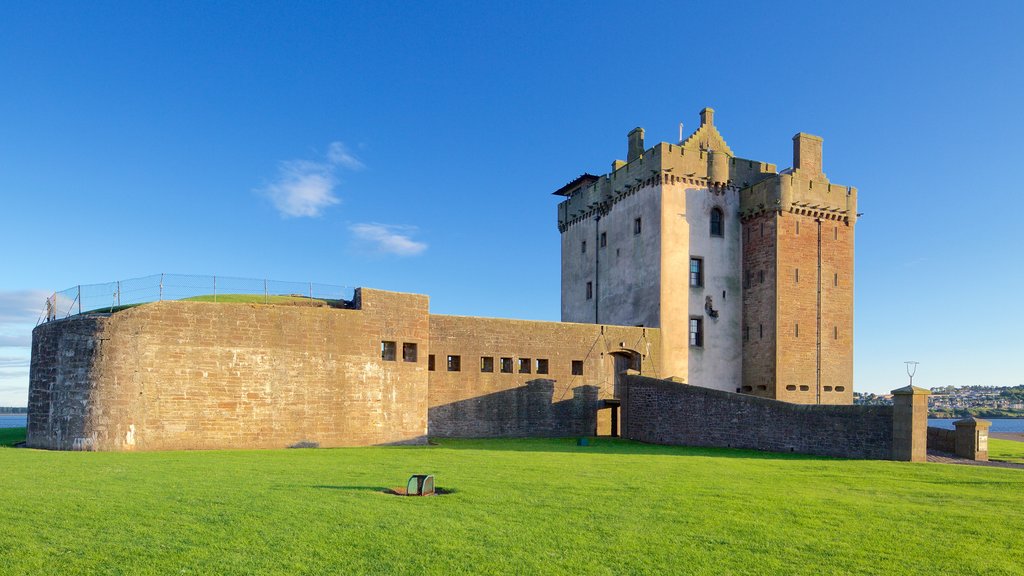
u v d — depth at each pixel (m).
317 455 25.38
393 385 33.62
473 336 40.12
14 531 11.76
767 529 12.68
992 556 11.13
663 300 44.53
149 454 25.23
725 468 22.17
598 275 51.44
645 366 43.81
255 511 13.50
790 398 44.06
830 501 15.64
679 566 10.40
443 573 9.95
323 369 31.48
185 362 28.59
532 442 35.69
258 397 29.86
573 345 42.78
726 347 46.31
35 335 29.20
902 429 25.55
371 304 33.25
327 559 10.49
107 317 27.44
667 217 45.22
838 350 46.09
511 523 12.88
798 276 45.22
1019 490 17.89
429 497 15.45
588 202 53.09
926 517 13.95
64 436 27.09
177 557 10.48
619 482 18.25
